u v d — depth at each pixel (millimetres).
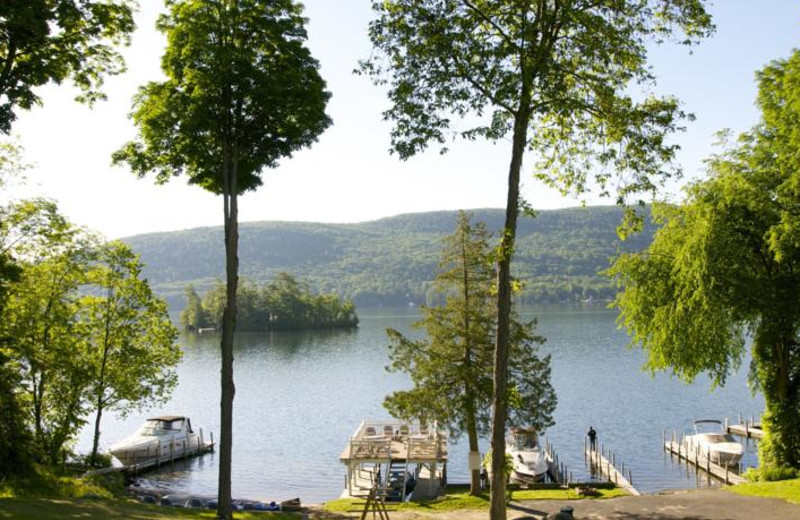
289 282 173625
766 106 25328
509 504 24172
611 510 20391
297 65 19219
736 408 58250
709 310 25141
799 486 21141
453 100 15297
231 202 19141
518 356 27453
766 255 24953
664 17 15367
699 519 18344
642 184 16344
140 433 45312
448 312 27906
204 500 24953
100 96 20422
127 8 19469
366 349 120938
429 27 15023
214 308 167875
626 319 29250
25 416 23391
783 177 24078
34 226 28234
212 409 63500
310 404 65125
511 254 15656
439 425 28141
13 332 26625
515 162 15711
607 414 56312
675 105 15477
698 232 24672
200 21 17922
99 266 32969
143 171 19500
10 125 17172
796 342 26344
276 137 19859
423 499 29547
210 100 18000
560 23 15000
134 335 34125
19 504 16312
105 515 16031
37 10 16531
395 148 16016
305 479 39000
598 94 15680
